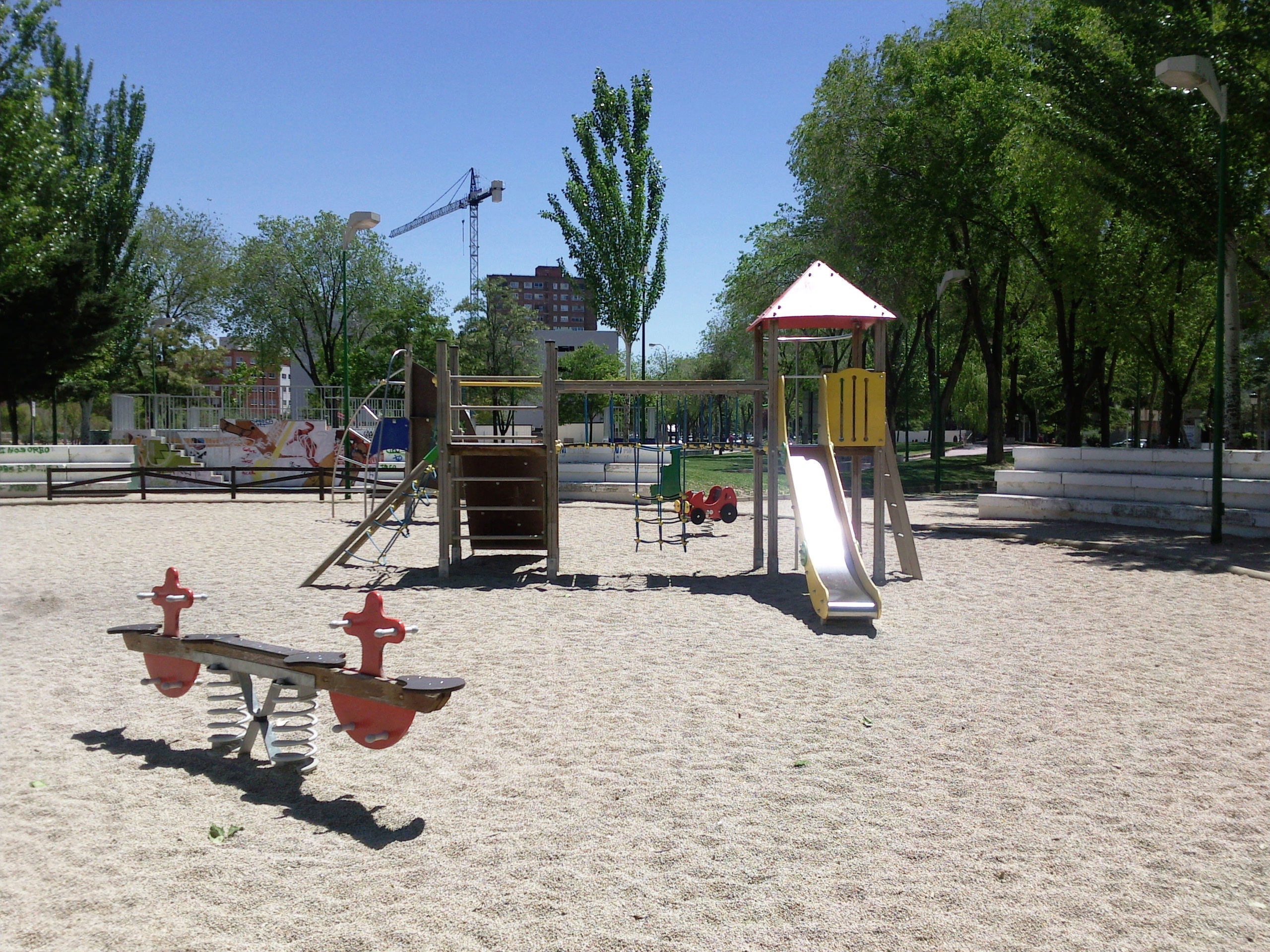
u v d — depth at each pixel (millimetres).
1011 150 23516
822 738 5223
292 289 50531
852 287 11648
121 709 5719
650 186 35094
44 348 30250
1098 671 6707
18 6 25391
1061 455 17875
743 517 19109
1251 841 3889
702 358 66000
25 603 9367
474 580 11281
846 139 30922
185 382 47750
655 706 5840
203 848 3740
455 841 3832
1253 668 6785
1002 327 32781
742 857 3699
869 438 11133
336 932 3080
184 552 13438
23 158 25578
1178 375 31547
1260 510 14305
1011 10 29016
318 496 23453
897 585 10594
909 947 3035
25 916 3160
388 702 4301
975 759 4879
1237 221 15445
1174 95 15367
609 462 23562
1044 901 3355
